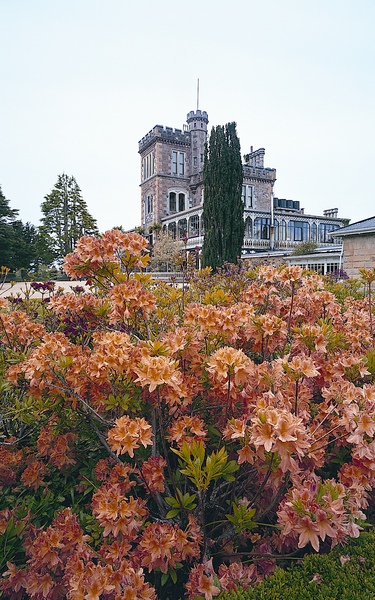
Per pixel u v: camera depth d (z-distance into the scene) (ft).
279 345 8.30
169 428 5.75
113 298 6.75
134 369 5.17
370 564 4.32
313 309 8.96
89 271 7.57
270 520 5.74
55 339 6.70
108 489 5.20
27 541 5.36
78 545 4.90
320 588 4.09
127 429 4.82
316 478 5.10
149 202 129.59
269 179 117.70
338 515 4.01
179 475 5.77
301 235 118.52
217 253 53.93
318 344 6.76
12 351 8.09
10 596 5.08
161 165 121.80
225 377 5.27
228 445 6.04
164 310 9.75
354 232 36.17
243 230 55.67
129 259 7.50
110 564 4.68
